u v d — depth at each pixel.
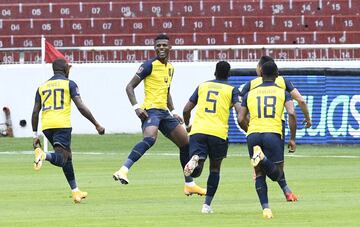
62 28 104.88
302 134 77.94
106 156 70.00
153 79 44.16
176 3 105.69
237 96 37.91
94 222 34.47
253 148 36.38
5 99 89.56
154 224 33.69
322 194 44.53
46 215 36.97
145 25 104.25
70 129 42.41
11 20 105.00
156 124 43.41
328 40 102.62
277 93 36.66
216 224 33.59
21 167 61.88
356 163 63.47
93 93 89.25
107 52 99.62
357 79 78.50
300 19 103.75
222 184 49.88
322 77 78.19
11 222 34.66
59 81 42.78
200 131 37.62
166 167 61.09
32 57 99.69
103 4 106.06
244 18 104.12
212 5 105.12
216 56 97.31
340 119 78.31
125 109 89.25
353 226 32.78
